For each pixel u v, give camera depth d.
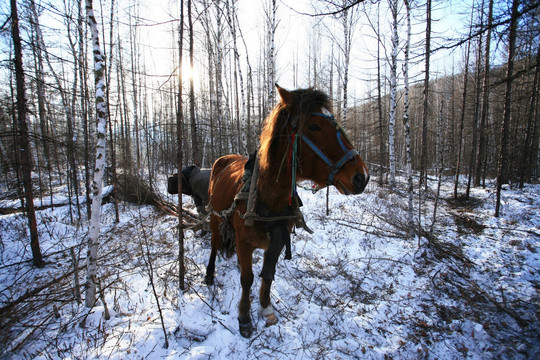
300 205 2.57
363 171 1.78
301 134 1.94
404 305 3.52
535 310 3.39
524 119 13.73
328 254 4.93
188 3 3.53
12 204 8.05
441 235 6.23
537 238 5.87
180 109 3.36
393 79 12.52
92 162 9.49
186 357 2.40
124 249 4.94
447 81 22.92
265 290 2.90
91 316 2.94
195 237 5.28
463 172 19.66
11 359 2.45
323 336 2.84
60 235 5.96
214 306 3.20
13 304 3.09
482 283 4.10
